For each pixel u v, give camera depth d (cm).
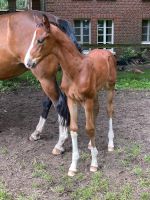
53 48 458
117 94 914
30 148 577
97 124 680
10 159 542
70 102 486
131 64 1500
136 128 662
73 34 534
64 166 520
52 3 1602
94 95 479
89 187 461
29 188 467
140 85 1016
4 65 588
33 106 809
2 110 781
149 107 801
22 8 1817
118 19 1644
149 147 576
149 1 1644
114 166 514
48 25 446
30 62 450
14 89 959
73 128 490
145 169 506
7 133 639
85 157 537
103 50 534
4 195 449
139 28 1659
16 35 565
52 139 612
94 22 1634
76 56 465
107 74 514
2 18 584
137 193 449
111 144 561
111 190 455
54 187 467
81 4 1617
